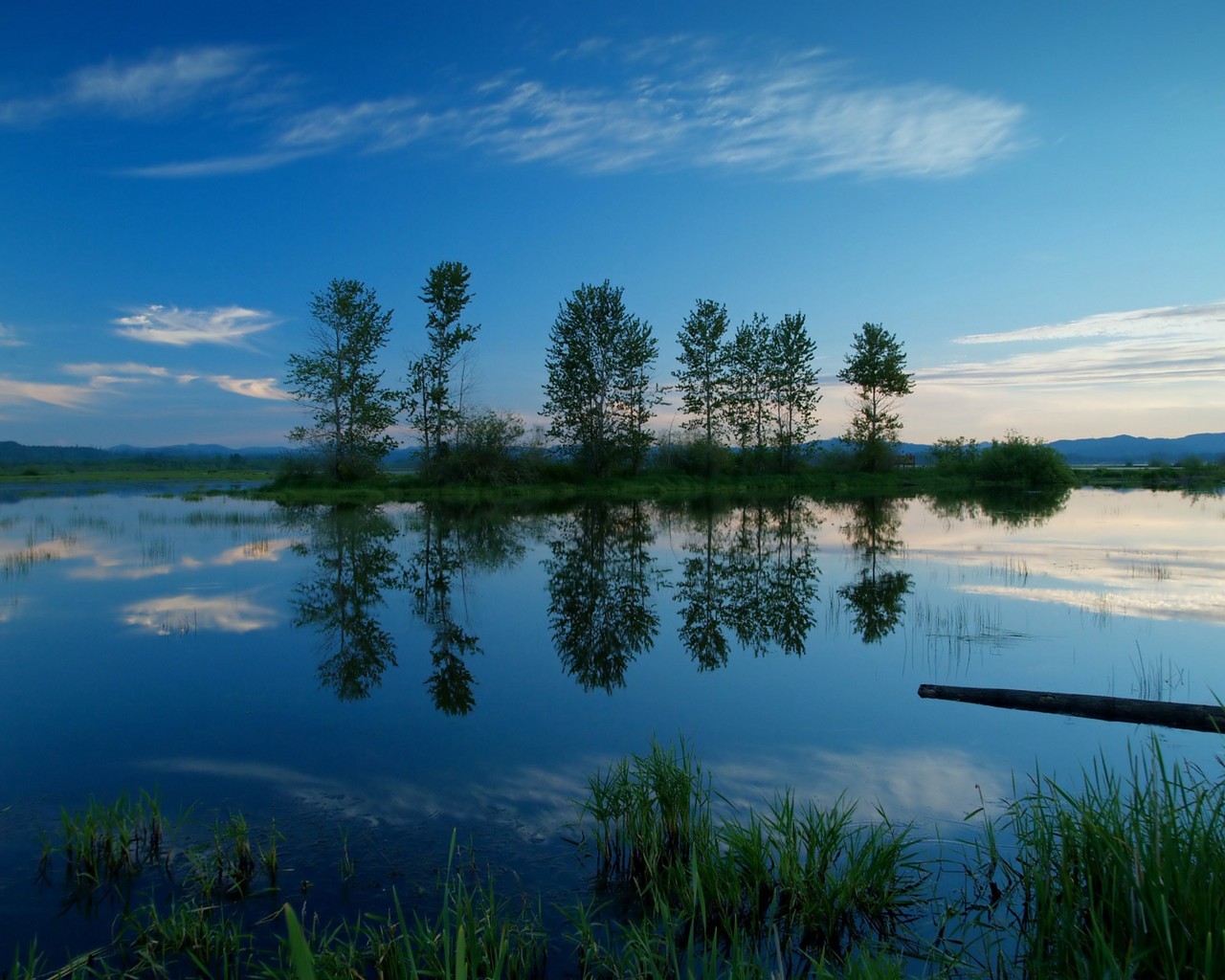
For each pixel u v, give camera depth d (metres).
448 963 3.48
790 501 37.31
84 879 4.60
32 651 9.70
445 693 8.18
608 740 6.82
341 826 5.24
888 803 5.53
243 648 9.95
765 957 3.94
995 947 3.98
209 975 3.74
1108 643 10.02
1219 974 3.23
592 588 14.56
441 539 21.72
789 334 46.75
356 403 39.59
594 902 4.41
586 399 42.03
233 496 38.31
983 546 20.02
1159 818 3.95
